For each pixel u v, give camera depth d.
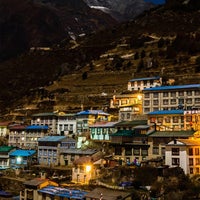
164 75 194.50
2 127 189.50
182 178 95.50
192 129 115.62
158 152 115.25
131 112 151.00
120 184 102.75
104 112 163.50
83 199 99.38
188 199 87.94
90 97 197.00
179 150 101.06
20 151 157.12
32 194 114.62
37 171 138.25
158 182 97.00
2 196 125.25
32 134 169.12
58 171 131.00
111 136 129.38
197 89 139.75
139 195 94.25
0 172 146.00
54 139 147.12
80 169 120.62
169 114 125.44
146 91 151.38
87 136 148.25
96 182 111.06
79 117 161.25
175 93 144.50
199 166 101.12
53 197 107.56
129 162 120.50
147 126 126.62
